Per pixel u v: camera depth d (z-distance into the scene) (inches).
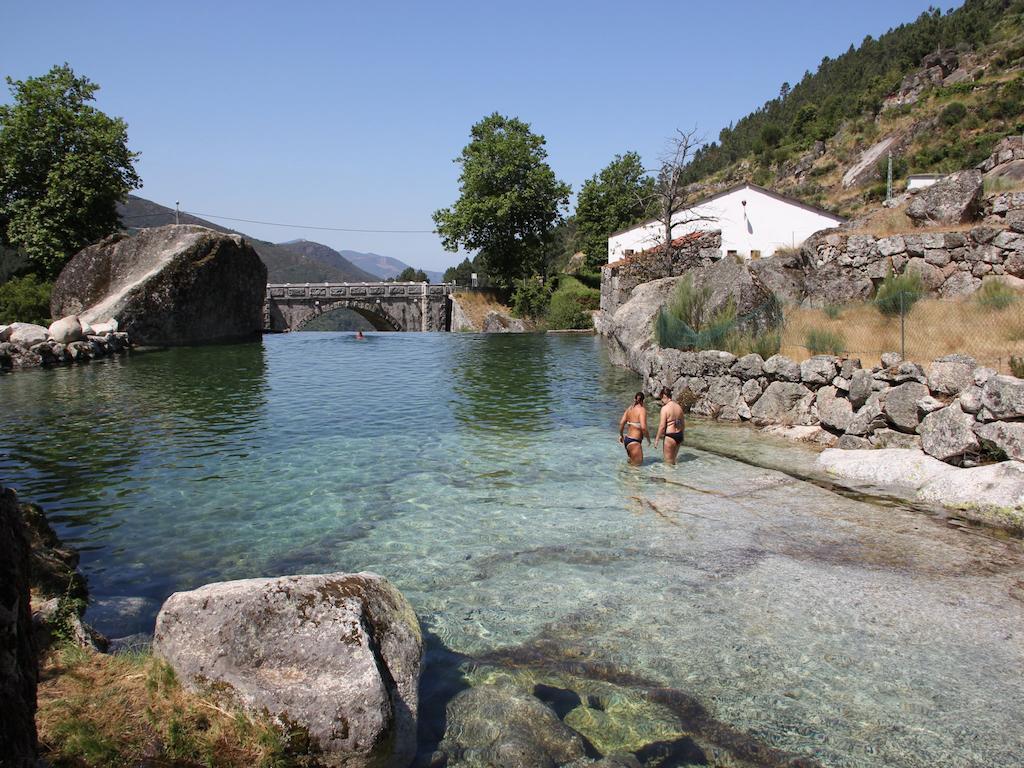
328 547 298.8
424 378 841.5
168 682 160.6
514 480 402.9
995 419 362.6
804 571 269.3
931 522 323.6
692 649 211.3
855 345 541.6
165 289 1198.3
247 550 295.1
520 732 168.4
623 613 235.9
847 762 159.3
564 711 180.5
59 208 1434.5
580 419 584.7
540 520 333.7
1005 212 710.5
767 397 539.8
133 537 309.6
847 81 4972.9
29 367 899.4
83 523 327.0
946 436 386.6
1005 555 282.0
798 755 162.1
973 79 3351.4
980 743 165.6
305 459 449.4
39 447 472.7
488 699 183.0
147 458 447.8
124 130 1534.2
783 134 4461.1
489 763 158.2
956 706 180.5
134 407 626.8
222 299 1336.1
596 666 202.2
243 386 764.6
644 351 825.5
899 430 431.2
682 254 1486.2
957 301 583.8
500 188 2417.6
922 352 497.4
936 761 159.3
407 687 174.1
